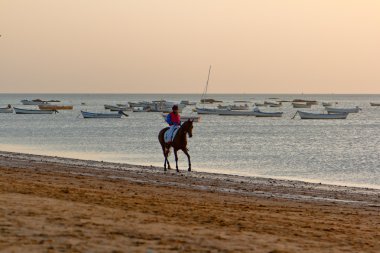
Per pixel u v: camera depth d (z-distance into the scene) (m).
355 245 14.26
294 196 28.25
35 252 11.17
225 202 23.48
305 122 148.88
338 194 29.91
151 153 60.84
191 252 11.98
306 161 55.88
